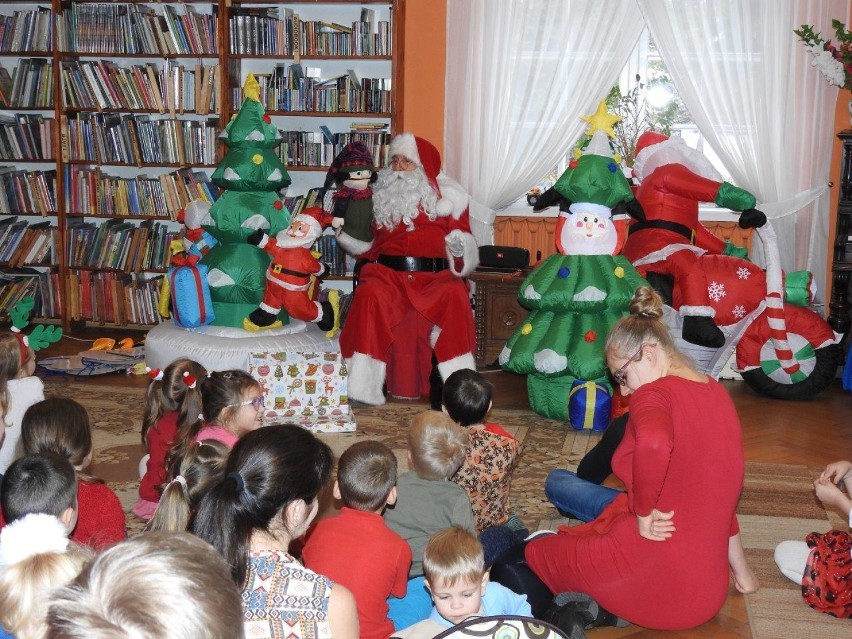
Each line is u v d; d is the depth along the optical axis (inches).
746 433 181.6
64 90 246.4
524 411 194.7
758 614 108.5
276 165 202.8
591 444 172.7
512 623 55.4
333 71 248.7
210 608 31.4
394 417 187.5
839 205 211.8
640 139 204.7
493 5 230.1
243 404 113.3
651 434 86.7
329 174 206.7
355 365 194.1
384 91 236.1
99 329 260.4
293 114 239.1
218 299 201.0
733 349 196.7
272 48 238.7
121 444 167.2
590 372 174.2
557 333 177.8
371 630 82.0
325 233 244.8
